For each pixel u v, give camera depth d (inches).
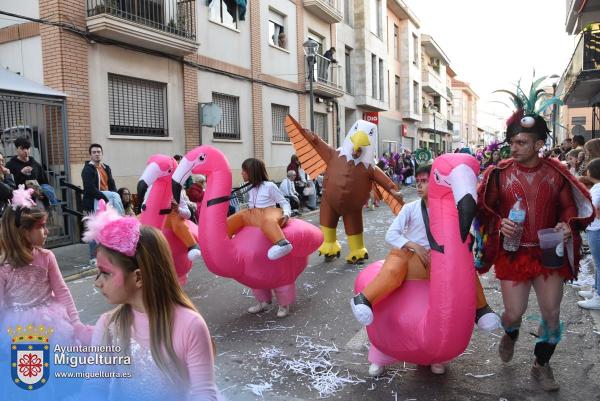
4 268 113.7
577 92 645.9
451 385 144.7
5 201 240.8
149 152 446.9
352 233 309.1
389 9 1145.4
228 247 194.9
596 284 209.2
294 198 527.5
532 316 203.5
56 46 370.0
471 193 121.8
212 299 240.1
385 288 135.6
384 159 845.8
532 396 137.3
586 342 174.9
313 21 753.6
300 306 227.0
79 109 381.4
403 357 138.1
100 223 76.0
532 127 131.0
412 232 143.9
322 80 764.0
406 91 1250.0
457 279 124.6
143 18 422.6
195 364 76.7
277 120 668.1
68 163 373.7
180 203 230.7
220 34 539.5
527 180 135.5
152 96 455.5
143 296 77.0
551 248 131.8
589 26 530.6
